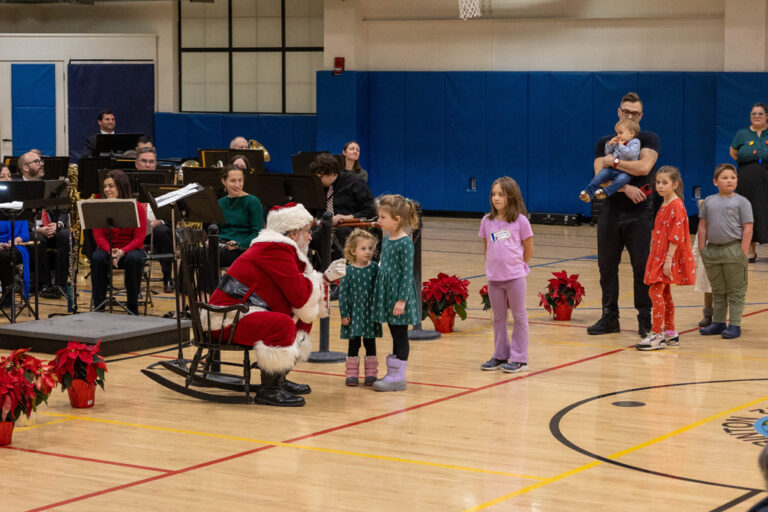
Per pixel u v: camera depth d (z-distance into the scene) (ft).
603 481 15.74
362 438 18.30
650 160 27.37
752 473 16.15
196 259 21.29
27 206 29.43
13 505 14.69
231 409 20.54
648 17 60.44
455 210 65.77
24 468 16.55
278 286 20.92
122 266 31.35
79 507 14.60
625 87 60.75
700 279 29.01
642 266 27.76
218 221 29.01
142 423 19.44
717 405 20.65
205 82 71.97
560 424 19.22
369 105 66.90
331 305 33.81
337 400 21.26
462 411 20.25
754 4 56.59
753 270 42.37
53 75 72.38
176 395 21.75
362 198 33.09
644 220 27.71
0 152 73.41
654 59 60.59
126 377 23.41
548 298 31.24
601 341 27.71
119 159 43.45
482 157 64.80
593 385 22.48
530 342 27.58
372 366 22.63
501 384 22.65
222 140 70.44
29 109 72.79
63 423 19.45
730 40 57.31
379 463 16.75
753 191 43.60
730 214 27.76
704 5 59.11
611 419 19.57
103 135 49.34
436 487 15.47
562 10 62.44
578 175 62.64
